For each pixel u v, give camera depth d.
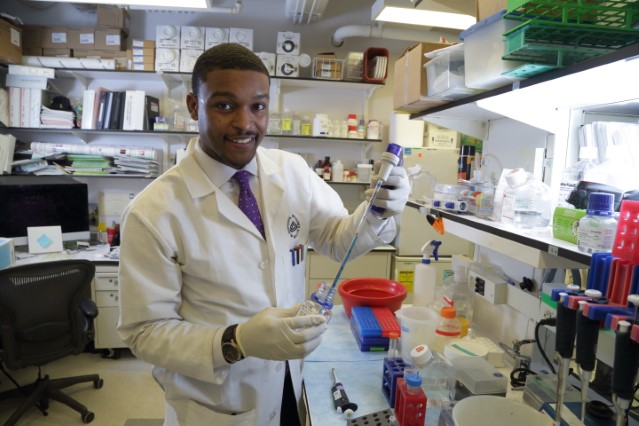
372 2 3.56
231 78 0.83
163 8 3.04
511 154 1.53
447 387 1.06
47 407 2.29
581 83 0.90
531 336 1.30
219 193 0.99
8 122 3.05
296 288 1.16
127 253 0.91
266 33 3.48
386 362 1.12
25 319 2.06
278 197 1.10
